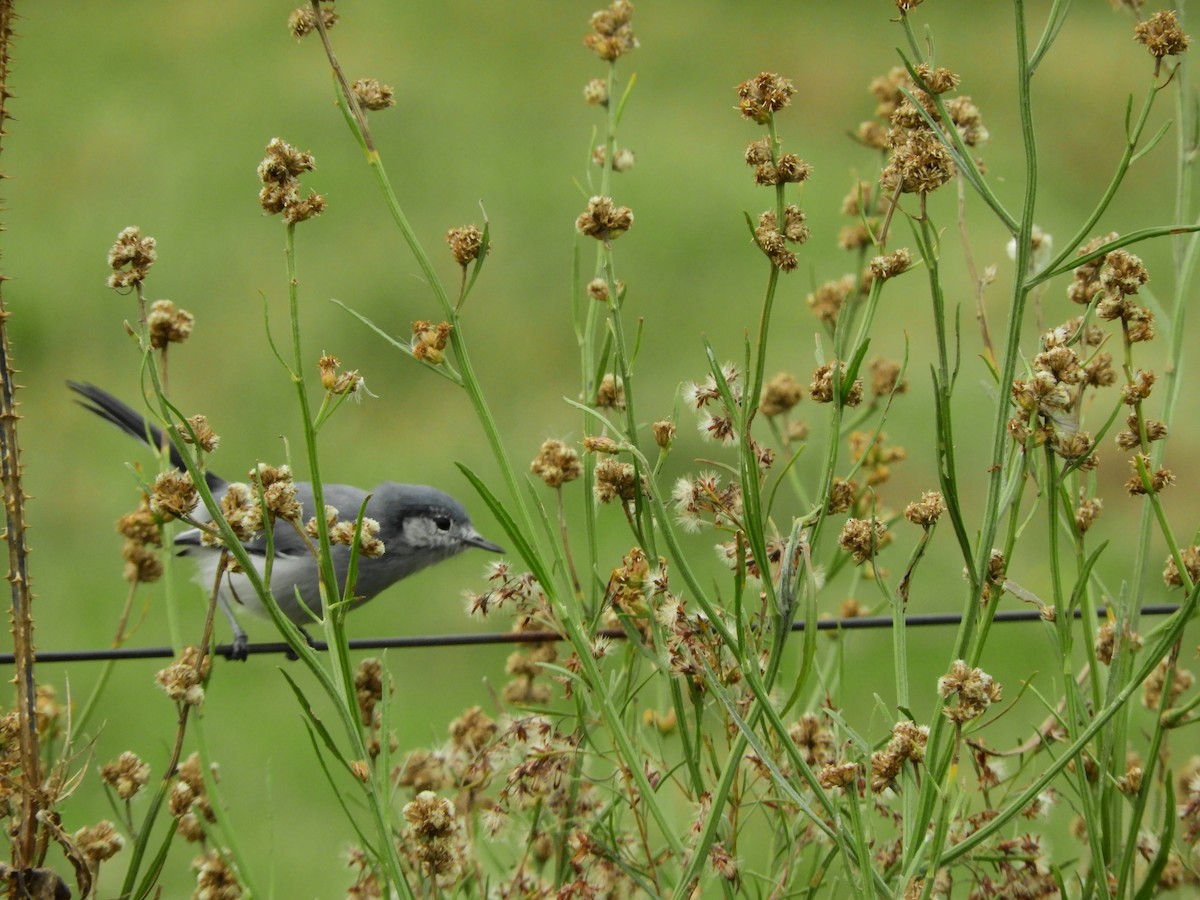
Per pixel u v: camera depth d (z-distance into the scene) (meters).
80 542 16.61
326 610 5.06
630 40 6.70
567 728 6.57
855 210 7.42
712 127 24.47
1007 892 5.52
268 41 27.73
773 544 5.17
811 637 4.81
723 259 20.83
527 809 6.30
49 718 6.51
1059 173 22.97
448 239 5.22
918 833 4.66
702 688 5.32
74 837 5.60
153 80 26.17
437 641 6.63
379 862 5.58
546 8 29.20
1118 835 5.44
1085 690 6.23
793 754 4.60
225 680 13.77
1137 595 5.60
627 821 6.82
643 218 21.70
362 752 4.96
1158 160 23.28
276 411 18.39
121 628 6.91
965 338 17.94
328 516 5.51
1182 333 5.93
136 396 18.73
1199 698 5.07
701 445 16.50
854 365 4.89
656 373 18.39
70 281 20.64
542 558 5.16
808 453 15.37
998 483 4.80
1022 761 6.32
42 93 25.67
